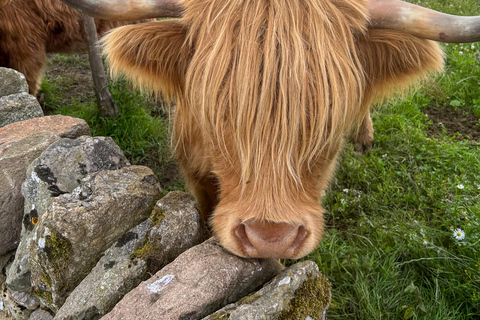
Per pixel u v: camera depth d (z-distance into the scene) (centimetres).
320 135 61
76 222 66
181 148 107
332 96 61
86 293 65
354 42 68
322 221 69
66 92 193
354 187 131
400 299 90
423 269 96
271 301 56
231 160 66
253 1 62
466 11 252
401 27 67
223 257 64
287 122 59
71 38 175
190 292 59
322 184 91
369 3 69
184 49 73
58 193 77
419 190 124
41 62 172
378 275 94
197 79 67
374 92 78
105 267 68
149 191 75
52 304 70
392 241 104
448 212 109
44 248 67
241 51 60
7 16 154
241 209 62
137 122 162
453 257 96
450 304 88
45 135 90
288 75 58
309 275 61
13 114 108
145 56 75
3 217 84
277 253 58
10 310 82
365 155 147
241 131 61
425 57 71
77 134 98
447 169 132
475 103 168
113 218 70
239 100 60
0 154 84
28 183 79
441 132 158
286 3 61
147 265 66
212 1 66
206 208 109
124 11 70
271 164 60
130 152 151
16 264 76
